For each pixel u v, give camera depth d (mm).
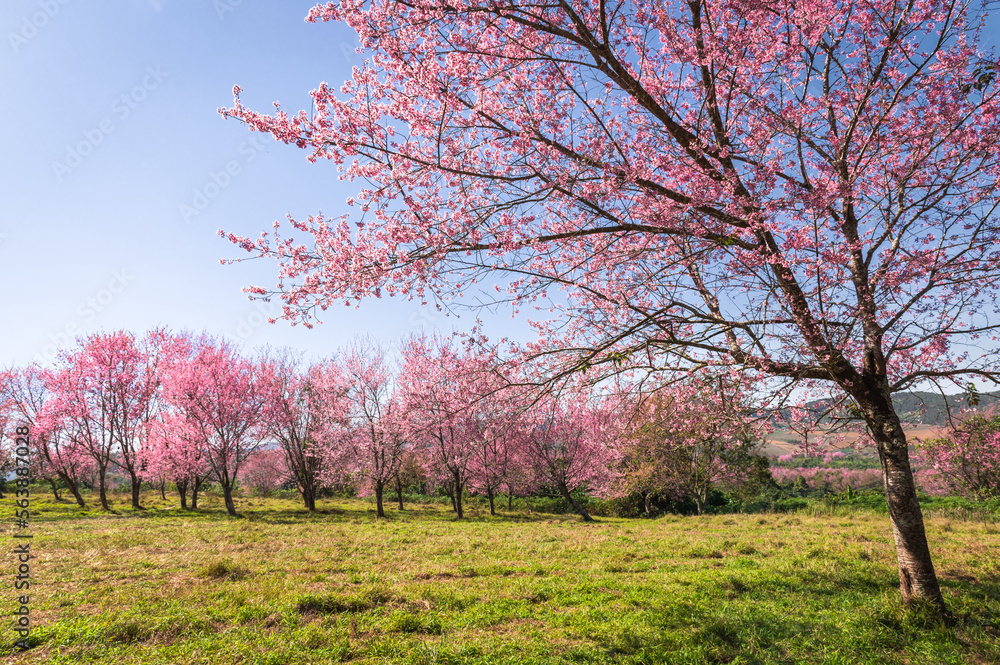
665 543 14305
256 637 6527
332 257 6664
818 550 12016
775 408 6941
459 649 6074
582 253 7309
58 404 30797
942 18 6156
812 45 6492
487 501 42000
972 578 8969
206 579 9836
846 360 7000
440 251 6281
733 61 6141
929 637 6129
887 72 6684
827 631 6406
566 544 14492
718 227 6188
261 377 31781
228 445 28250
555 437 28094
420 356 24609
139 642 6414
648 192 6332
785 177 6363
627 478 30203
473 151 6684
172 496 43094
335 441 31141
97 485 48500
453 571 10680
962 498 24703
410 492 52250
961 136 5910
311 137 6266
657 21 6457
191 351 33125
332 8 5934
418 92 6434
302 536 16703
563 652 6023
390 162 6348
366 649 6109
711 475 26641
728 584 8805
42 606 7844
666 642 6145
